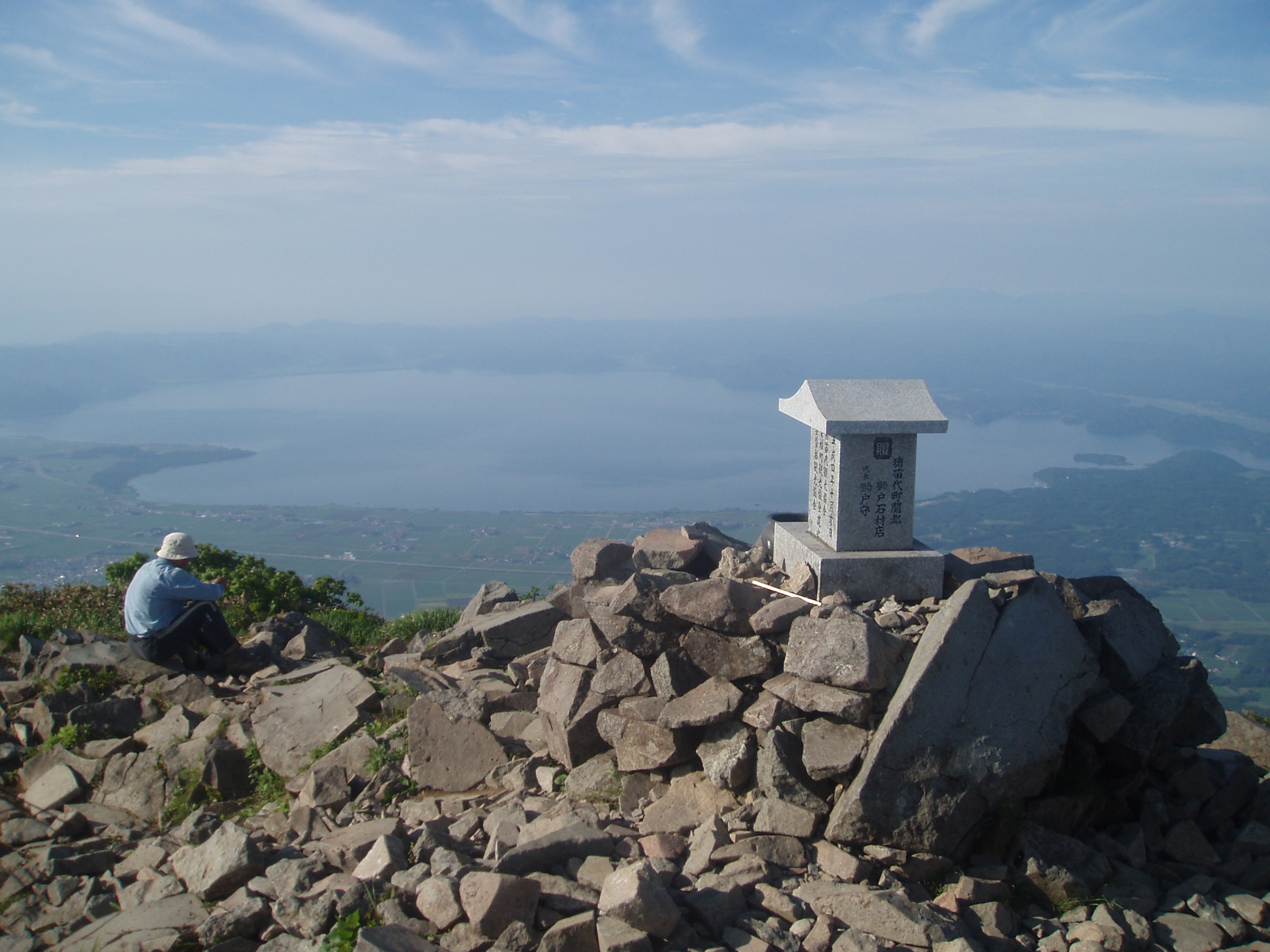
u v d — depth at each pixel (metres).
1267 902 4.81
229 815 6.40
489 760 6.45
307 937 4.45
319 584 12.77
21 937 4.92
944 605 5.48
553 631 8.97
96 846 6.05
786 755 5.18
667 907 4.10
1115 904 4.70
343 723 7.10
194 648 8.85
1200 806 5.71
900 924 4.21
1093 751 5.49
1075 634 5.60
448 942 4.13
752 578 7.50
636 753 5.87
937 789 4.86
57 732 7.41
